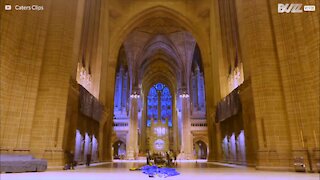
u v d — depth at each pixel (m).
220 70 21.58
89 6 20.44
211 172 10.46
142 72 48.44
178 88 47.88
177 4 28.27
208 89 26.19
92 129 19.25
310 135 10.46
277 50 12.26
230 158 18.78
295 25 11.70
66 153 12.67
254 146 13.16
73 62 14.66
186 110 42.19
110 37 27.22
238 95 15.58
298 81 11.22
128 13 27.94
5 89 10.47
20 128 10.77
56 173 9.57
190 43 39.31
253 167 13.30
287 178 7.57
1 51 10.38
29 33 11.95
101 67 22.06
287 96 11.42
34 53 11.95
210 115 25.36
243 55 15.02
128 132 41.38
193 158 40.03
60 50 12.94
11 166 9.34
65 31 13.38
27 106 11.20
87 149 17.72
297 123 10.91
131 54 40.66
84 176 8.39
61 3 13.70
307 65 11.03
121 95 43.56
